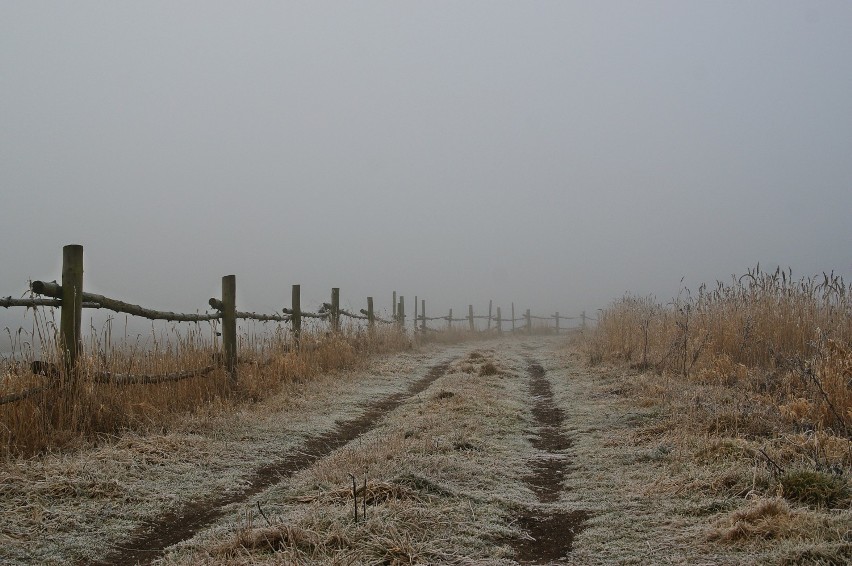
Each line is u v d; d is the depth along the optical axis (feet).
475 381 35.63
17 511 14.89
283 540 13.08
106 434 20.74
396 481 16.35
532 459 20.79
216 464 19.93
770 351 31.50
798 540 12.21
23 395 19.16
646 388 29.68
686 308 39.11
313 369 36.29
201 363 28.22
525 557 13.33
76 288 21.08
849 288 33.58
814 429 20.04
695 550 12.84
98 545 13.87
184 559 12.74
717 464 17.60
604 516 15.17
